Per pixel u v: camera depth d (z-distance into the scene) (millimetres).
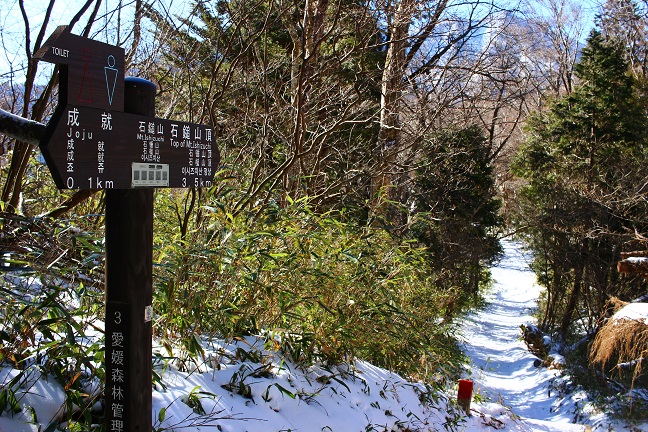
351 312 4848
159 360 3508
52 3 4164
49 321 2760
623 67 19438
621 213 17641
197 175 2650
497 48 10320
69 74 2021
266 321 4629
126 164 2252
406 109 9148
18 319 2865
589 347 13898
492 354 17906
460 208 17281
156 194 4949
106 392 2387
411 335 5973
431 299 8398
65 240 3686
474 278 20453
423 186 16062
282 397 3807
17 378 2594
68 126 2016
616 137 19281
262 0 6137
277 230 4570
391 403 5059
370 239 6066
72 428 2641
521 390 15078
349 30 7660
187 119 6102
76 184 2043
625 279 17094
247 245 4008
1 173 5184
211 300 3982
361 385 4941
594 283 17891
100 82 2133
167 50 6289
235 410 3391
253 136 7703
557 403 13891
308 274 4465
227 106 7703
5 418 2574
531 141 21297
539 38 17516
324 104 8289
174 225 5074
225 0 5945
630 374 13734
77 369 2848
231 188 4953
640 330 7633
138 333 2369
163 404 3107
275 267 4246
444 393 7109
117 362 2363
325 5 7312
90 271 3465
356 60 9156
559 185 19125
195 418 3098
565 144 20047
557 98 22391
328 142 8930
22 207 4508
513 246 38438
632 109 19312
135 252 2352
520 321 21953
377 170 7891
